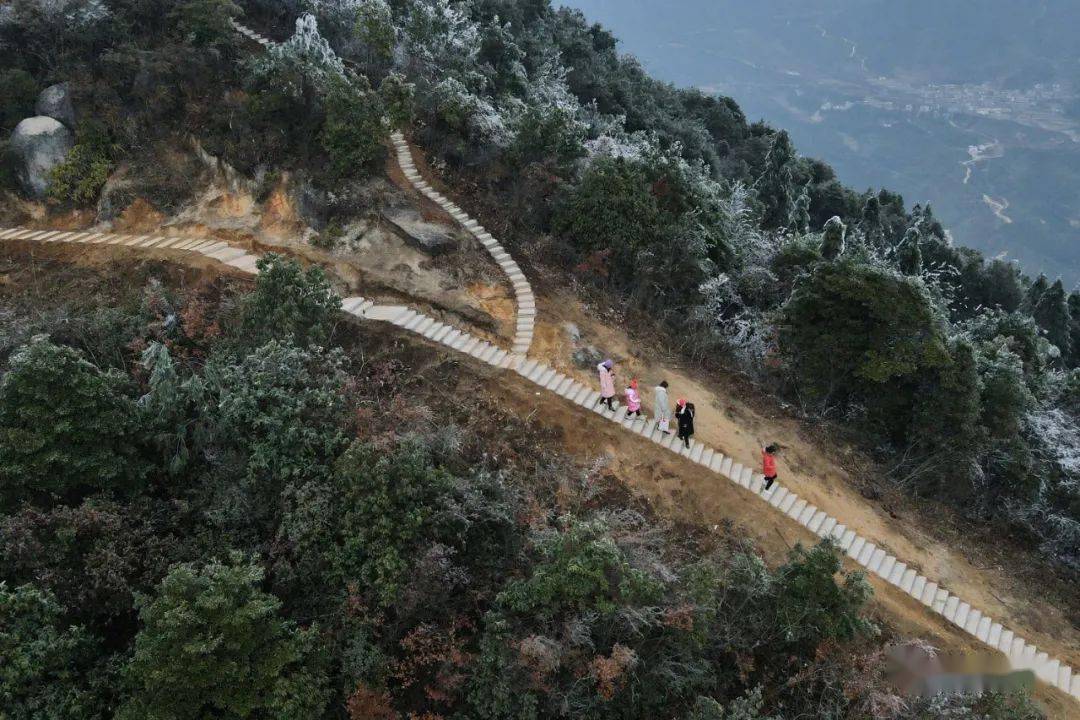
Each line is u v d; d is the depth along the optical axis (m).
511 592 15.34
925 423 22.92
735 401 23.83
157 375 17.84
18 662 13.35
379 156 27.81
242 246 26.27
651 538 17.86
